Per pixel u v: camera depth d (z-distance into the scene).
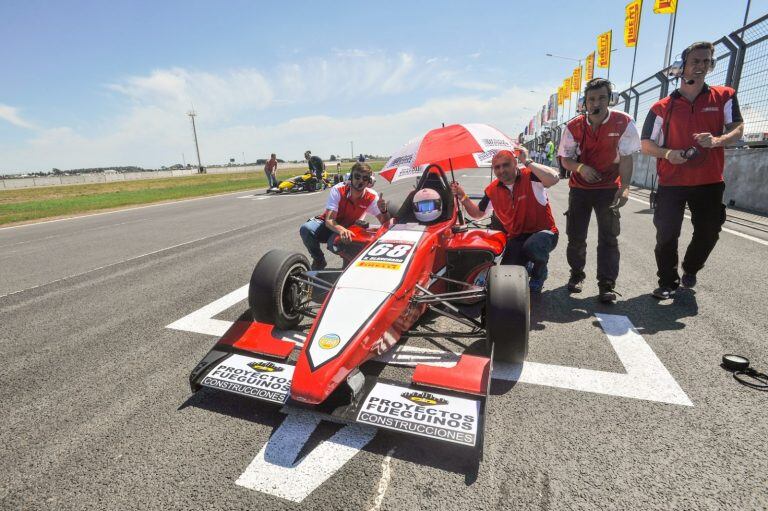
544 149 31.41
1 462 2.14
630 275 4.77
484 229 4.39
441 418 2.04
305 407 2.19
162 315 4.12
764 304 3.80
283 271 3.21
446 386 2.22
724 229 6.86
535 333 3.38
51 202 21.80
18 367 3.16
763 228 6.89
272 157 20.09
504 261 4.07
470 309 3.88
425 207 3.59
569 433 2.19
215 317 4.00
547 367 2.84
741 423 2.23
